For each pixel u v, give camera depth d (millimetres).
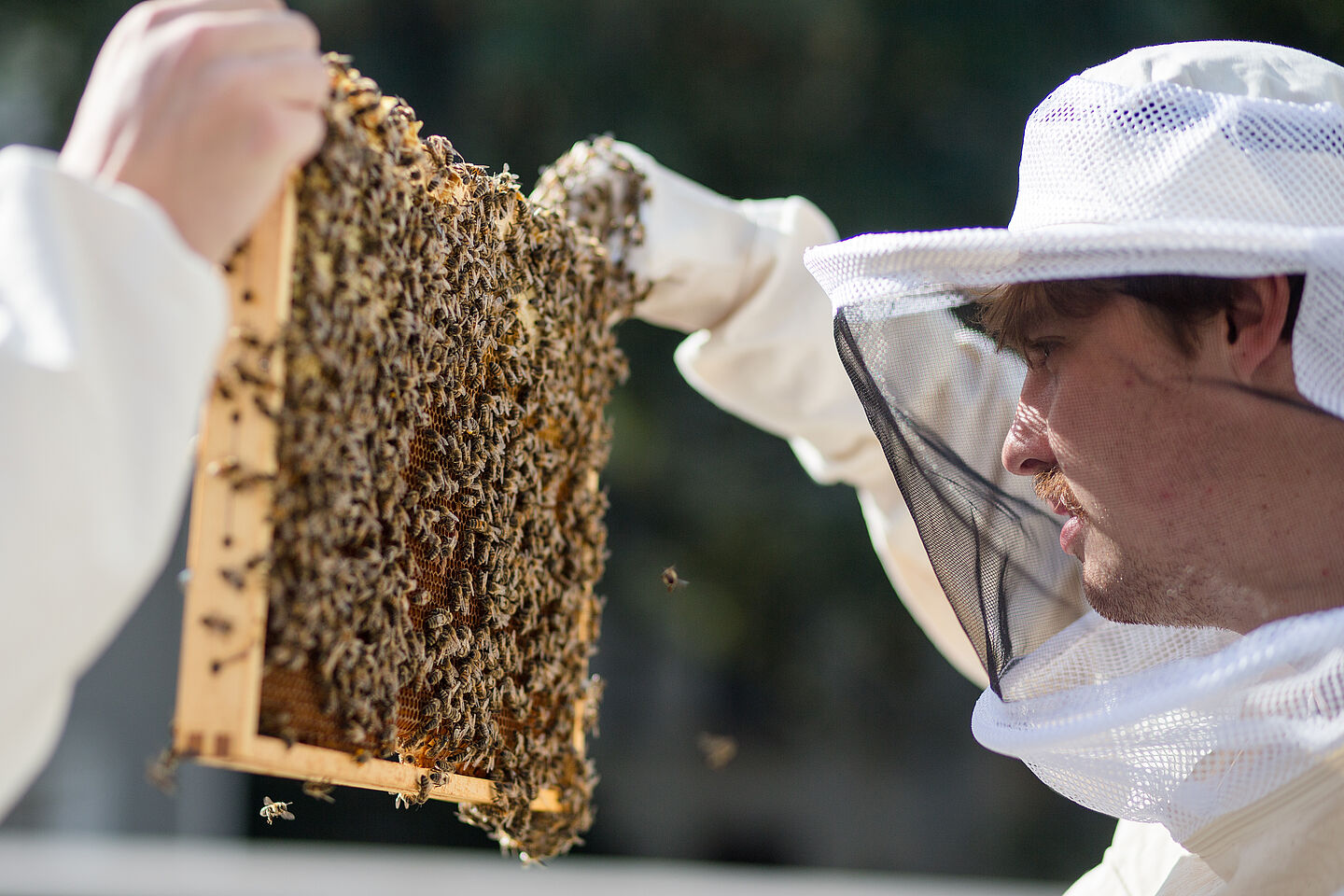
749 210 2695
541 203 2186
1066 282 1664
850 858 12039
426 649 1609
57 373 1067
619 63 10070
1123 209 1589
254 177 1208
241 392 1265
